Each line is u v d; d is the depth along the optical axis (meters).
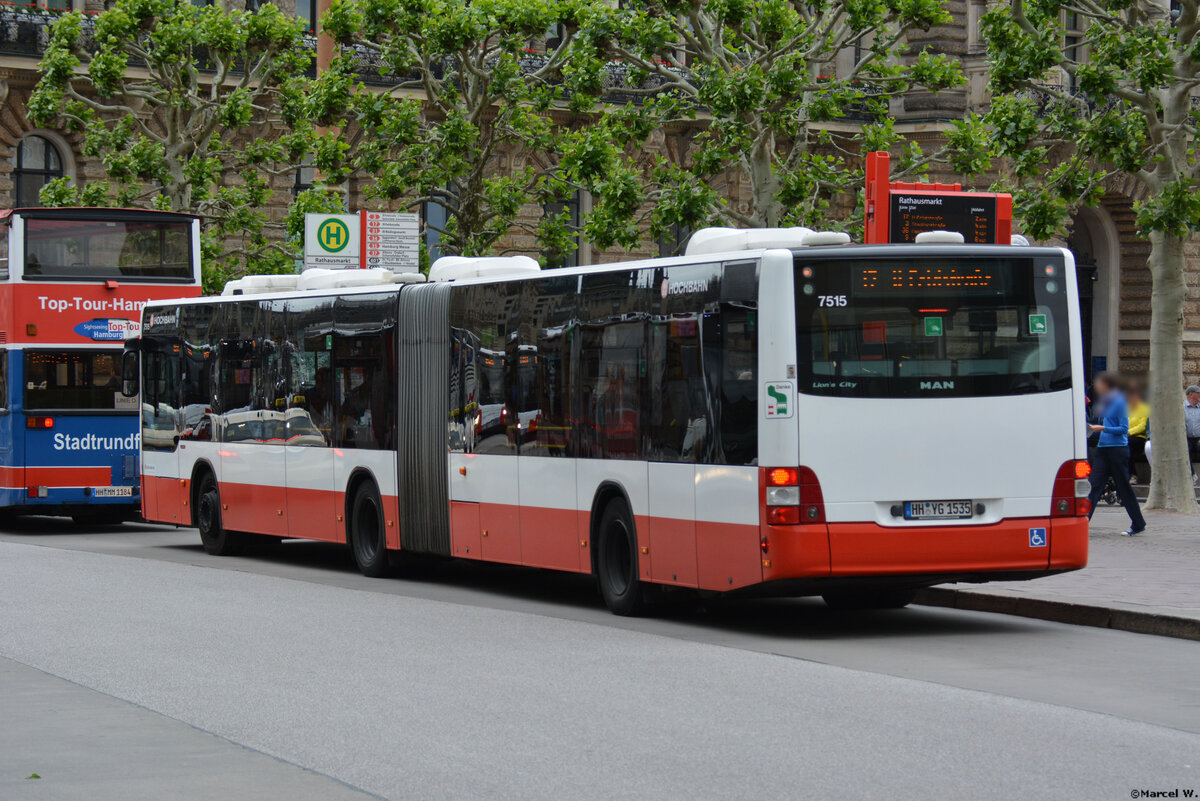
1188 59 27.75
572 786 8.70
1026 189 28.56
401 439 20.80
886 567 14.49
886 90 33.72
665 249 51.38
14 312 29.47
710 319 15.27
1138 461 37.28
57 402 29.73
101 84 37.22
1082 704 11.14
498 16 33.31
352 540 21.91
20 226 29.52
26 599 18.02
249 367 24.50
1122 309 52.78
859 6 30.19
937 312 14.77
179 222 30.50
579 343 17.44
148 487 27.73
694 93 30.86
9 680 12.56
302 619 16.25
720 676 12.44
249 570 22.14
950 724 10.35
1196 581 17.89
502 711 10.97
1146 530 25.22
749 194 50.62
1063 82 46.22
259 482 24.09
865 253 14.66
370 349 21.48
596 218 31.61
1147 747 9.59
